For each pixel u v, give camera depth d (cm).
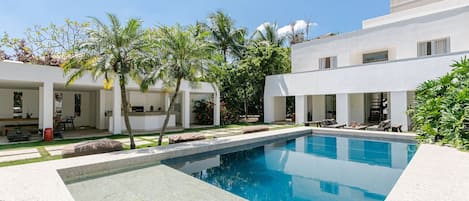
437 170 518
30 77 1041
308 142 1163
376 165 766
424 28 1350
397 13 1625
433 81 902
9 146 933
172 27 991
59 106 1648
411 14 1564
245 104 2275
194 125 1823
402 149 976
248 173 694
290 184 597
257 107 2392
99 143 788
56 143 1006
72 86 1307
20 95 1520
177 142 960
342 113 1527
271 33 2697
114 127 1294
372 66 1401
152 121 1485
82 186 557
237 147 1005
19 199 414
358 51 1614
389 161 809
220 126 1727
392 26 1470
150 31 1034
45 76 1087
